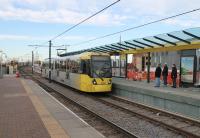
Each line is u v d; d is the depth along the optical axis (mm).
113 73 37656
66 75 34281
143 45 26641
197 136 11789
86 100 24344
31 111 15617
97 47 30906
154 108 19031
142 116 16391
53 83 43375
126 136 11953
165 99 19703
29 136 10219
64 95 25938
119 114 17734
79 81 28594
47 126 11906
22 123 12469
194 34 18250
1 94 24453
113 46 30156
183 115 17391
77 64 29547
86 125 12625
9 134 10469
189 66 23344
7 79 49031
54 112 15805
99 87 26750
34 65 94250
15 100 20391
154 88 22984
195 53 22891
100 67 27031
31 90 28297
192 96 17562
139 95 23234
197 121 14773
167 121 15766
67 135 10453
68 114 15227
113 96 26047
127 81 30859
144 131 13336
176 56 29312
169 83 26984
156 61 32062
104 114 17750
